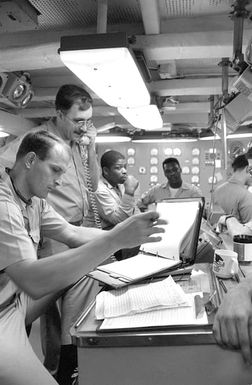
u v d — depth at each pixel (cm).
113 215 240
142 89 223
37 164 143
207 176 632
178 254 144
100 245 116
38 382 119
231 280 129
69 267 114
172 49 214
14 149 177
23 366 120
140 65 217
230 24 216
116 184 315
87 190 220
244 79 181
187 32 211
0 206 126
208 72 325
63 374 167
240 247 162
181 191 421
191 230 145
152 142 627
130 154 654
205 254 162
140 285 124
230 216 278
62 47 164
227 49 215
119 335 92
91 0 196
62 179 192
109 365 95
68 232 171
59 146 146
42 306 161
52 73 331
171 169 418
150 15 192
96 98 398
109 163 310
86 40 162
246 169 336
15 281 121
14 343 126
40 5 199
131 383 95
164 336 91
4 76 271
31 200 157
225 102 274
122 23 225
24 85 289
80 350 95
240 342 88
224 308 93
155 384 95
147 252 156
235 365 92
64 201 205
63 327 172
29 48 218
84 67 179
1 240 122
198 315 99
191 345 92
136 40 212
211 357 92
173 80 323
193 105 436
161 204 161
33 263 118
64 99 195
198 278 132
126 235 117
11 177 149
